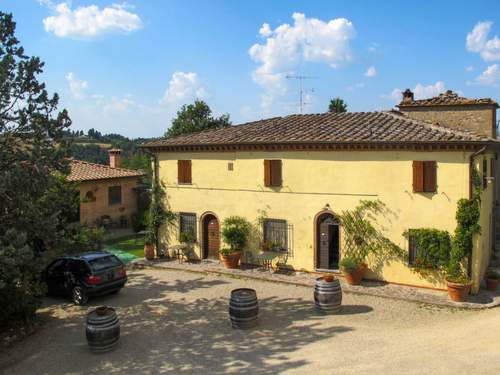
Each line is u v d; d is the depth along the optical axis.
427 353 11.96
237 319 14.48
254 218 22.00
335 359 11.83
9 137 14.13
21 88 14.16
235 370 11.56
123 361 12.50
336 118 23.23
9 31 14.30
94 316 13.18
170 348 13.23
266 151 21.44
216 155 22.94
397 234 18.64
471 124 24.20
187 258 24.19
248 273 21.11
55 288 18.09
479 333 13.39
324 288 15.68
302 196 20.69
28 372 12.10
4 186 13.01
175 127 45.06
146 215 32.91
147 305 17.17
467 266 17.39
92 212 33.59
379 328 14.22
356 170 19.33
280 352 12.55
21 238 12.21
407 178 18.30
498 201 26.64
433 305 16.44
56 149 14.50
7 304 14.55
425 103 25.11
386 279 19.06
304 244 20.83
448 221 17.59
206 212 23.50
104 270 17.47
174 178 24.38
